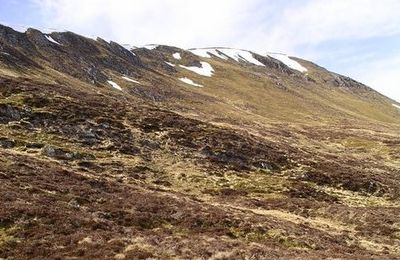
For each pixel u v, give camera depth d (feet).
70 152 187.32
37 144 188.55
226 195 188.14
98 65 468.75
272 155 255.70
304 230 136.36
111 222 110.73
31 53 394.73
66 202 119.34
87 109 246.47
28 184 124.36
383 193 226.79
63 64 405.39
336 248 123.75
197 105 472.85
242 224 127.75
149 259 87.45
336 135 448.65
